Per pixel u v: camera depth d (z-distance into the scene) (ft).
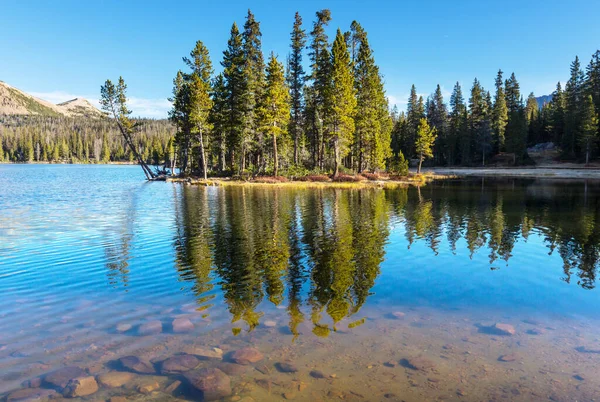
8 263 34.50
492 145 288.30
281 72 136.46
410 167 299.99
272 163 169.78
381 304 24.35
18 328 20.58
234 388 14.66
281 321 21.50
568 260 35.73
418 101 312.29
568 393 14.43
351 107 138.72
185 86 164.96
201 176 166.71
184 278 29.94
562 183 147.23
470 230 50.75
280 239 44.80
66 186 131.34
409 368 16.24
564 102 279.28
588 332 20.18
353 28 164.35
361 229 51.24
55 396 14.29
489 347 18.31
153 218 60.13
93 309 23.45
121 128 164.45
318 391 14.48
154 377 15.60
